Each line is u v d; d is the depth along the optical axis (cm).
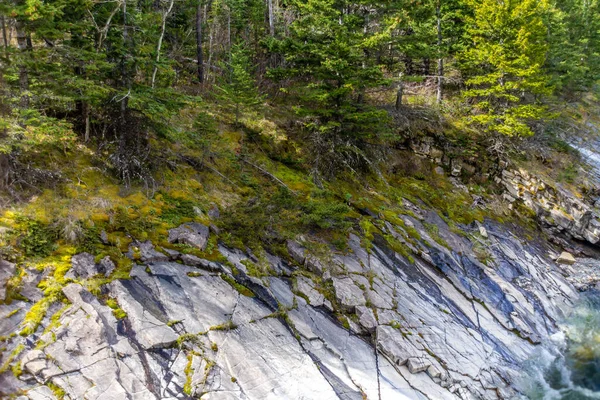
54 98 994
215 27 2542
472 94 2111
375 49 1817
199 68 2061
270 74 1625
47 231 923
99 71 1121
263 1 2497
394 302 1211
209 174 1416
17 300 788
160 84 1453
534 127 2486
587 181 2344
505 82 2097
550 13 2984
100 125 1267
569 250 2041
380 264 1338
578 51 3416
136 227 1039
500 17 2020
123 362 771
